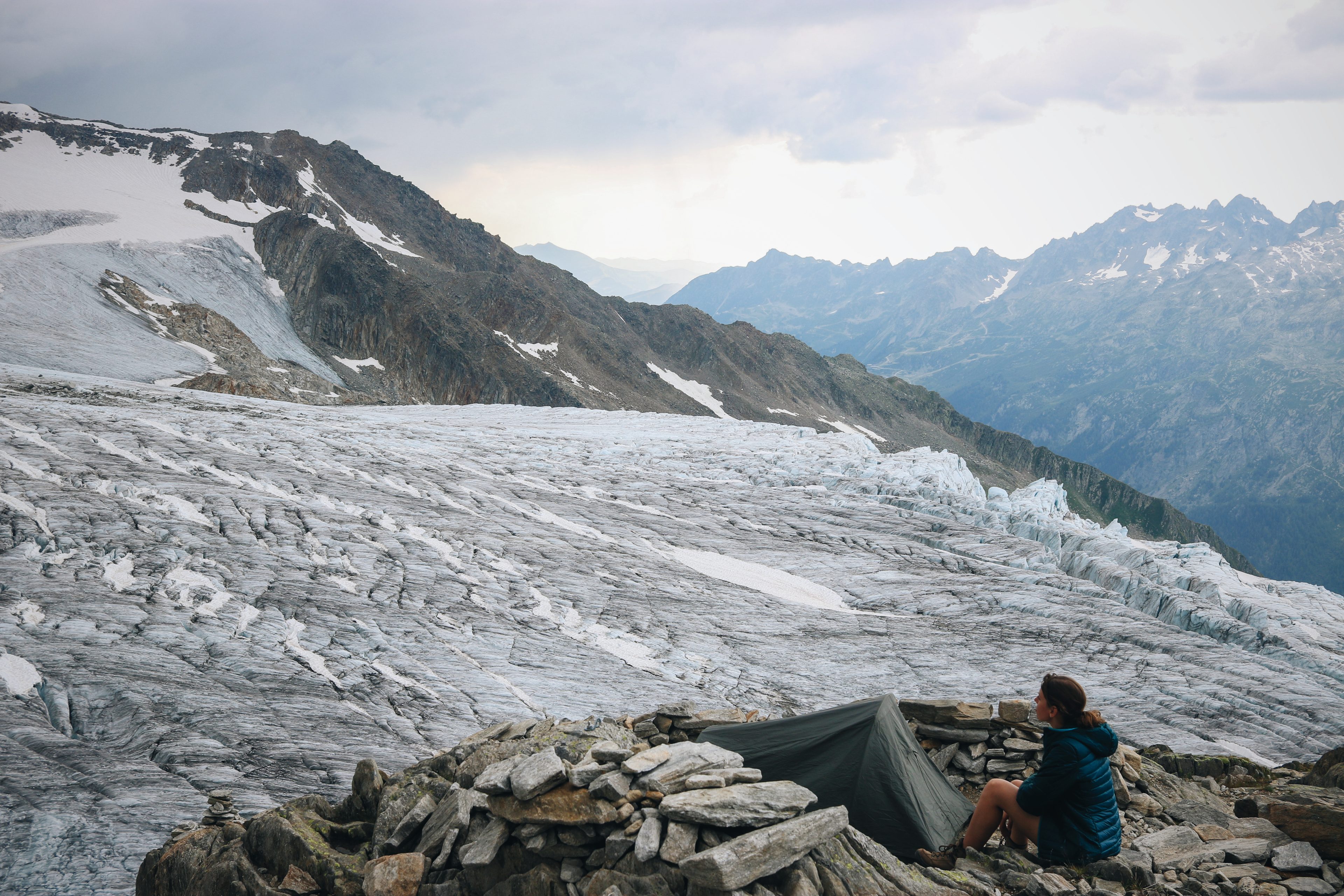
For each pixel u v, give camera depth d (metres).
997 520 45.50
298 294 189.50
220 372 124.25
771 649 25.45
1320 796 7.63
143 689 15.82
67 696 15.31
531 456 55.81
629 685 20.55
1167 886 6.33
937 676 24.17
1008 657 26.36
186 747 13.38
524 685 19.50
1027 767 8.73
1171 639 28.97
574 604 27.53
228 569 25.22
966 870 6.60
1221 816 8.09
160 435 43.56
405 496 39.56
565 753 6.81
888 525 44.75
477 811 6.28
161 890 7.02
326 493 36.56
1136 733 20.97
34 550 24.30
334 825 6.74
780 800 5.61
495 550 32.50
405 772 7.11
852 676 23.70
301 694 17.19
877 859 5.90
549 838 5.79
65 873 9.21
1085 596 34.19
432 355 184.12
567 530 38.38
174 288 159.25
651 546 37.88
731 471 56.47
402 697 17.89
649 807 5.77
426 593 26.11
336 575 26.56
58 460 34.66
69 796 11.08
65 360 105.44
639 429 75.00
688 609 28.81
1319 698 24.03
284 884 6.13
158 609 21.19
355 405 117.19
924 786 7.50
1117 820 6.74
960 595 33.66
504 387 184.50
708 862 4.97
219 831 7.11
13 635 18.05
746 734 8.19
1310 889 6.46
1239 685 24.73
